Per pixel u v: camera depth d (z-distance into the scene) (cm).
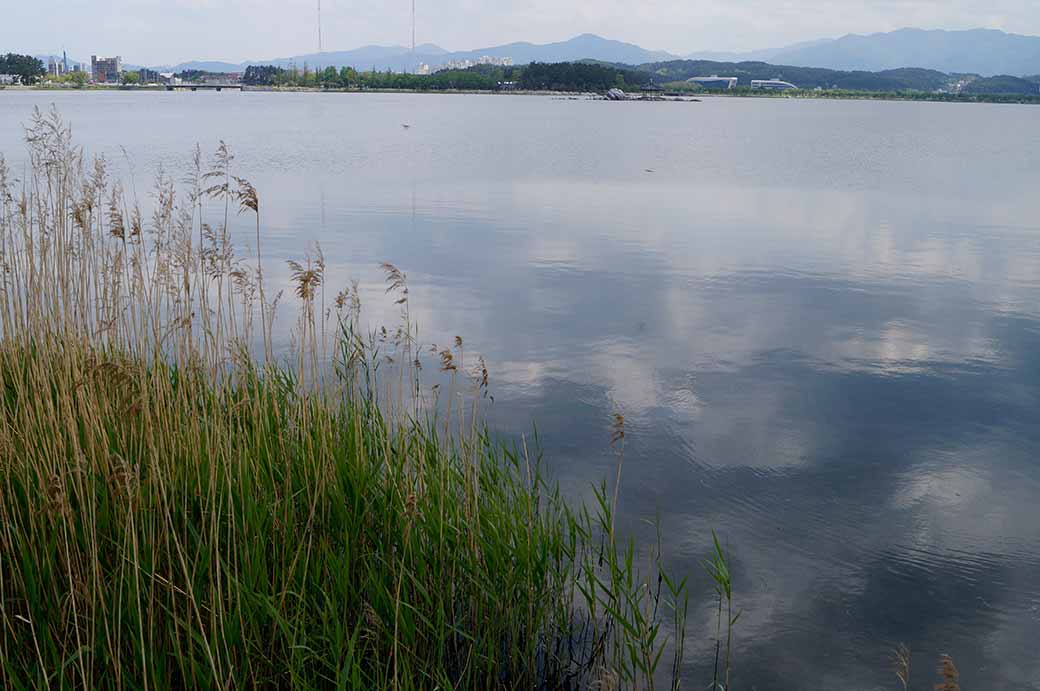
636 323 1305
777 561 641
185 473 506
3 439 505
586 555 621
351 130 6856
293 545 492
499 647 495
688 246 2006
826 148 5900
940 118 13138
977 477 797
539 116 10950
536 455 812
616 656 516
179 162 3562
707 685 499
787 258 1873
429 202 2686
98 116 8181
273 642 437
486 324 1275
